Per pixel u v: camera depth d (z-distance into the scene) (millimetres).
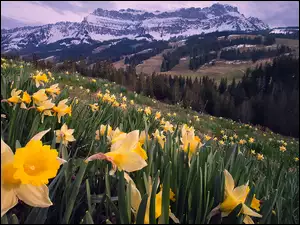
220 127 13633
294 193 2150
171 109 15750
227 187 1351
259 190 1739
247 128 17984
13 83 3510
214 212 1318
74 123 2742
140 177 1551
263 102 51469
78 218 1419
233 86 73625
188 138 1995
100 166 1640
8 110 2906
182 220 1408
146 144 1883
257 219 1537
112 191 1574
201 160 1760
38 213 1148
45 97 2377
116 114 3811
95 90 12562
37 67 16609
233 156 1944
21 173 1015
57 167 1127
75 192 1210
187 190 1495
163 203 1185
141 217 1146
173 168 1600
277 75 78312
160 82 40844
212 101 52469
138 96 15836
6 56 20844
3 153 1080
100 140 2068
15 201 1090
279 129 48656
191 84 59812
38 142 1120
